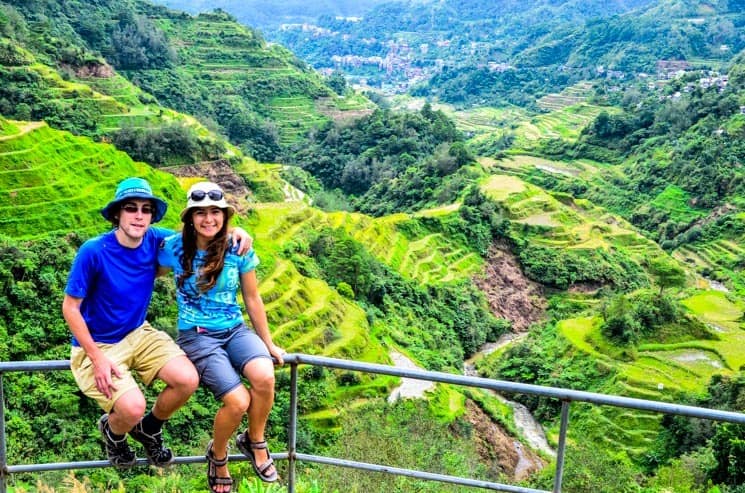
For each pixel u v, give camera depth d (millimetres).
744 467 20500
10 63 68500
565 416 4801
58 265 31938
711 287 66125
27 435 23172
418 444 22797
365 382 33219
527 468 32312
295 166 98438
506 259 63250
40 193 38156
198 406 25234
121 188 4844
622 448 33219
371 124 101562
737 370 39688
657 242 78312
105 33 104875
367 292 46656
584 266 61750
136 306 4953
